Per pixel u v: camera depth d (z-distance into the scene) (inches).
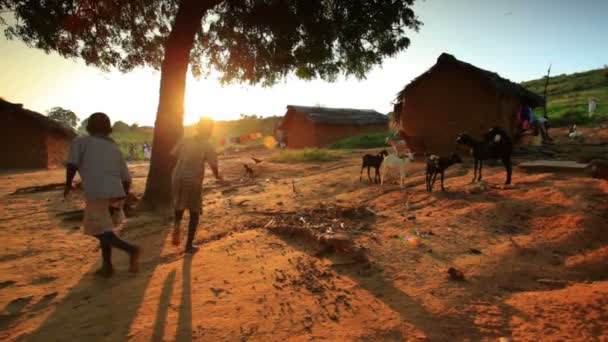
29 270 184.2
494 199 275.7
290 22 398.9
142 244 224.2
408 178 409.4
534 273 161.8
